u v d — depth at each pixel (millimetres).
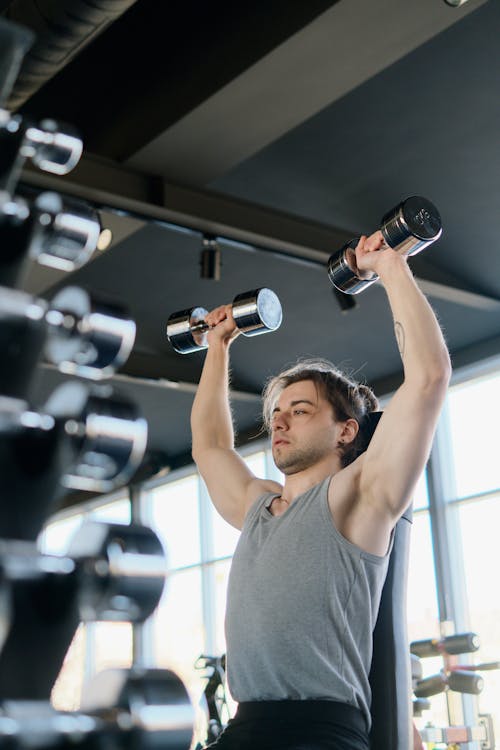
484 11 4875
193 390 9203
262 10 4336
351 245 2264
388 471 1967
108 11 3584
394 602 2084
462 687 5246
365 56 4285
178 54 4828
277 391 2418
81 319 1103
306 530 2016
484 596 8188
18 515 1001
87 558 1021
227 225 5875
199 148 5121
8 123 1114
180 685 1087
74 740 971
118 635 12320
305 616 1943
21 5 3783
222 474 2420
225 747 1937
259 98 4598
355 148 6105
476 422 8500
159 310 8312
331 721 1895
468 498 8422
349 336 8414
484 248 7004
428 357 1964
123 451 1087
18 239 1089
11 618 951
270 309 2482
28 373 1031
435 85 5496
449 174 6328
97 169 5254
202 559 11195
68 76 5418
